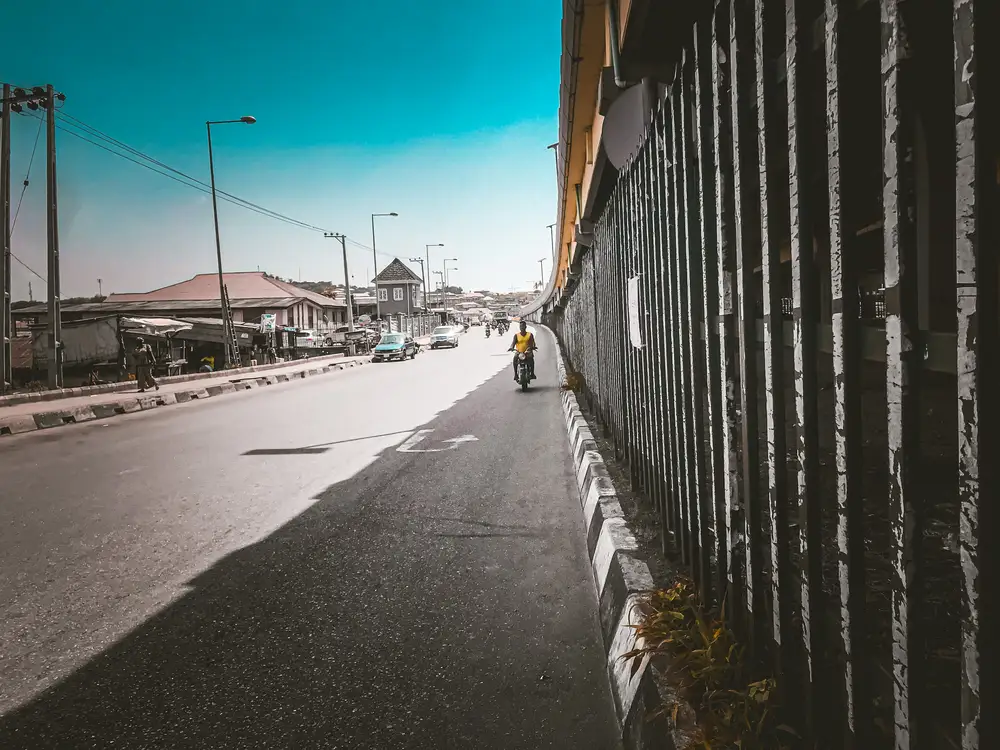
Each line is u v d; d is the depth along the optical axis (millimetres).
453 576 3891
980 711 971
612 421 6055
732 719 1752
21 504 6168
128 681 2838
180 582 3994
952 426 4473
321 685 2738
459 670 2803
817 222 5043
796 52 1451
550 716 2436
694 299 2570
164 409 15742
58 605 3693
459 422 10664
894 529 1187
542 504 5422
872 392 6848
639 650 2311
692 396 2619
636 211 4027
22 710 2643
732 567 2119
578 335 13430
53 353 18281
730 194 2072
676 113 2711
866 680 1395
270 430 10758
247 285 55750
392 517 5211
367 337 47469
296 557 4355
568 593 3547
